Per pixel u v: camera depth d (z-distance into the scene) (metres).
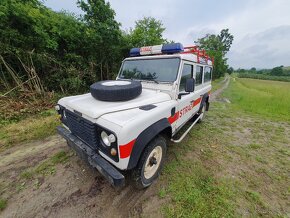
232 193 2.35
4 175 2.62
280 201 2.29
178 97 2.81
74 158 3.02
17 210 2.02
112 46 8.09
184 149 3.56
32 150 3.31
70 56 7.18
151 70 3.12
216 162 3.14
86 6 7.27
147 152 2.09
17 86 5.53
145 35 10.08
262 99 10.23
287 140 4.33
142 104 2.26
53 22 6.82
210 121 5.68
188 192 2.31
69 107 2.31
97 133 1.89
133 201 2.17
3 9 5.19
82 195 2.25
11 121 4.48
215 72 34.44
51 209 2.04
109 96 2.17
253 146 3.89
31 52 5.81
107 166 1.77
